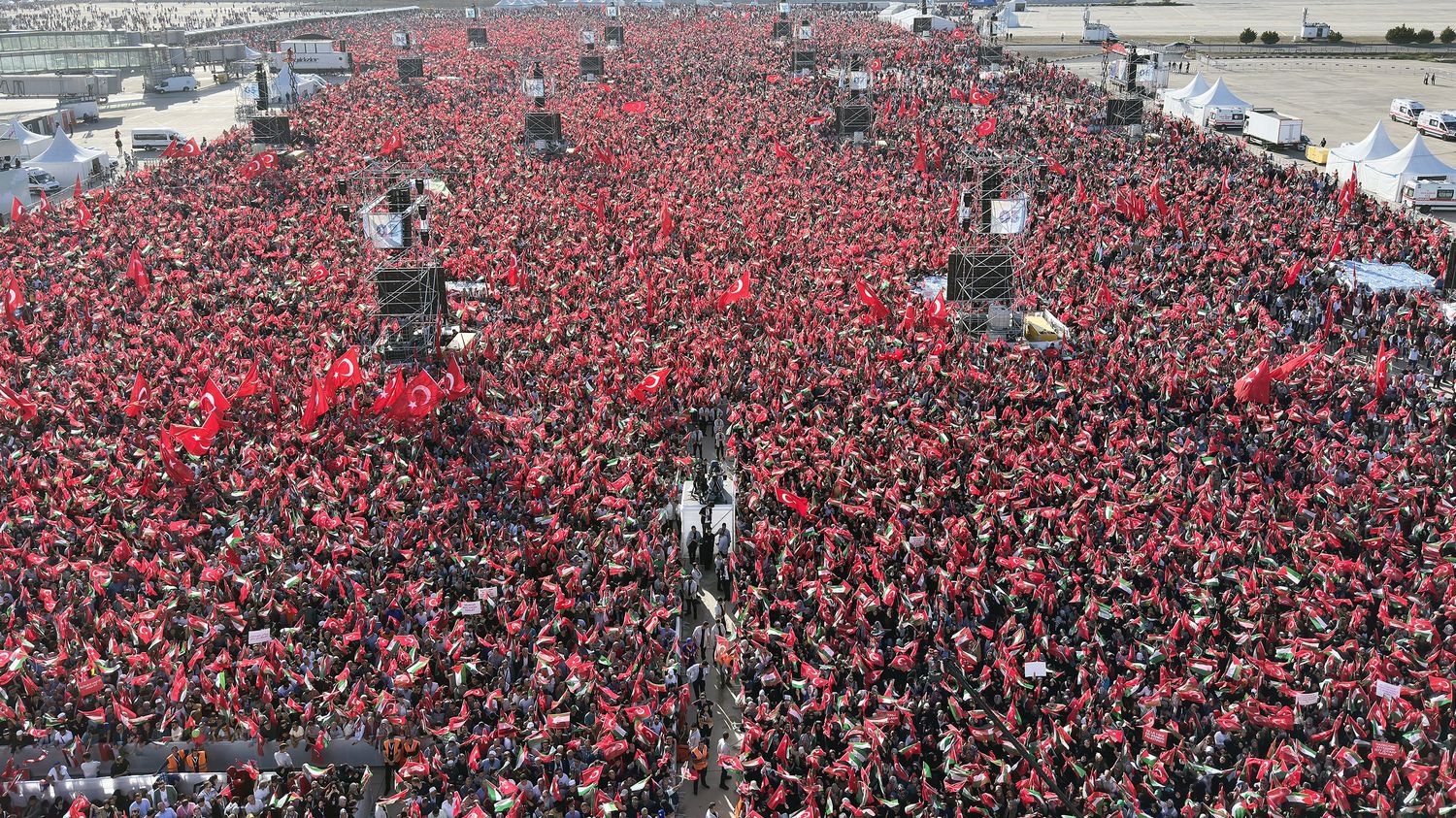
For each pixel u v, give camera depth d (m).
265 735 36.97
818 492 49.28
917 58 177.75
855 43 196.25
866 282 71.31
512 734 35.47
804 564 44.25
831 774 33.44
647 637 40.12
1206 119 134.50
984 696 37.72
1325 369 60.97
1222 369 60.22
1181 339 64.25
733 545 46.88
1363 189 104.25
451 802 33.00
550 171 106.19
